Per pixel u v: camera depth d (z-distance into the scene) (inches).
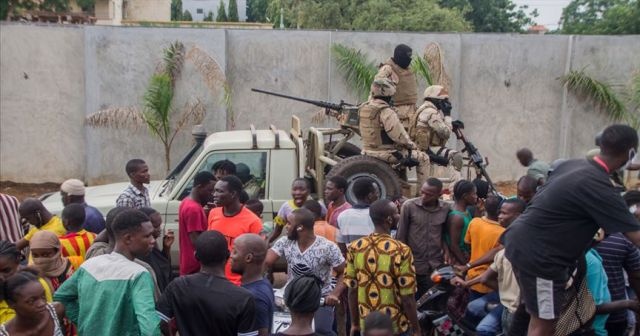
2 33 555.5
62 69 565.6
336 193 251.1
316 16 1285.7
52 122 570.9
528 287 153.4
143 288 150.9
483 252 216.4
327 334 181.6
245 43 570.3
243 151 294.2
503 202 215.2
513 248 155.9
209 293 147.0
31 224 232.1
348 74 575.2
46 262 179.5
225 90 556.1
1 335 140.3
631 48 597.0
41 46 560.4
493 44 592.7
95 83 560.4
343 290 204.7
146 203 257.6
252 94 578.6
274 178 294.8
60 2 792.3
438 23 1233.4
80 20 834.8
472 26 1470.2
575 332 169.2
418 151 314.7
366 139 316.5
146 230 157.8
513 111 603.8
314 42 574.9
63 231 225.5
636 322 208.2
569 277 159.0
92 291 151.4
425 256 232.4
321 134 320.5
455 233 229.9
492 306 209.9
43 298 141.9
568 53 598.2
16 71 561.0
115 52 558.3
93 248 183.8
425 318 218.5
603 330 182.5
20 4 716.0
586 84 588.4
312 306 149.1
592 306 164.6
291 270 207.0
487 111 601.6
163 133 569.6
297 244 207.2
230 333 146.8
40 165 574.6
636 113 601.0
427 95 335.3
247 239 163.8
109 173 573.6
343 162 301.9
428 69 556.7
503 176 610.5
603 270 179.0
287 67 576.4
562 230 148.7
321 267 205.3
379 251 190.1
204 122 570.6
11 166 571.2
